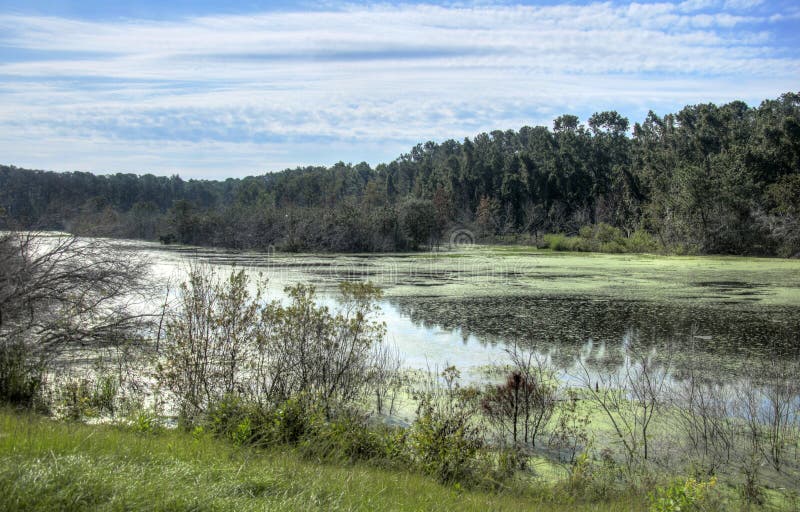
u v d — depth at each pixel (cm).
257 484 474
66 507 378
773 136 6072
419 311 2147
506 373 1346
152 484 425
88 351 1253
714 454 912
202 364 980
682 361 1479
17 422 637
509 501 650
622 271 3631
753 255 4956
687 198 5184
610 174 8275
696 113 8619
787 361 1479
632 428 1025
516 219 7981
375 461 737
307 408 819
